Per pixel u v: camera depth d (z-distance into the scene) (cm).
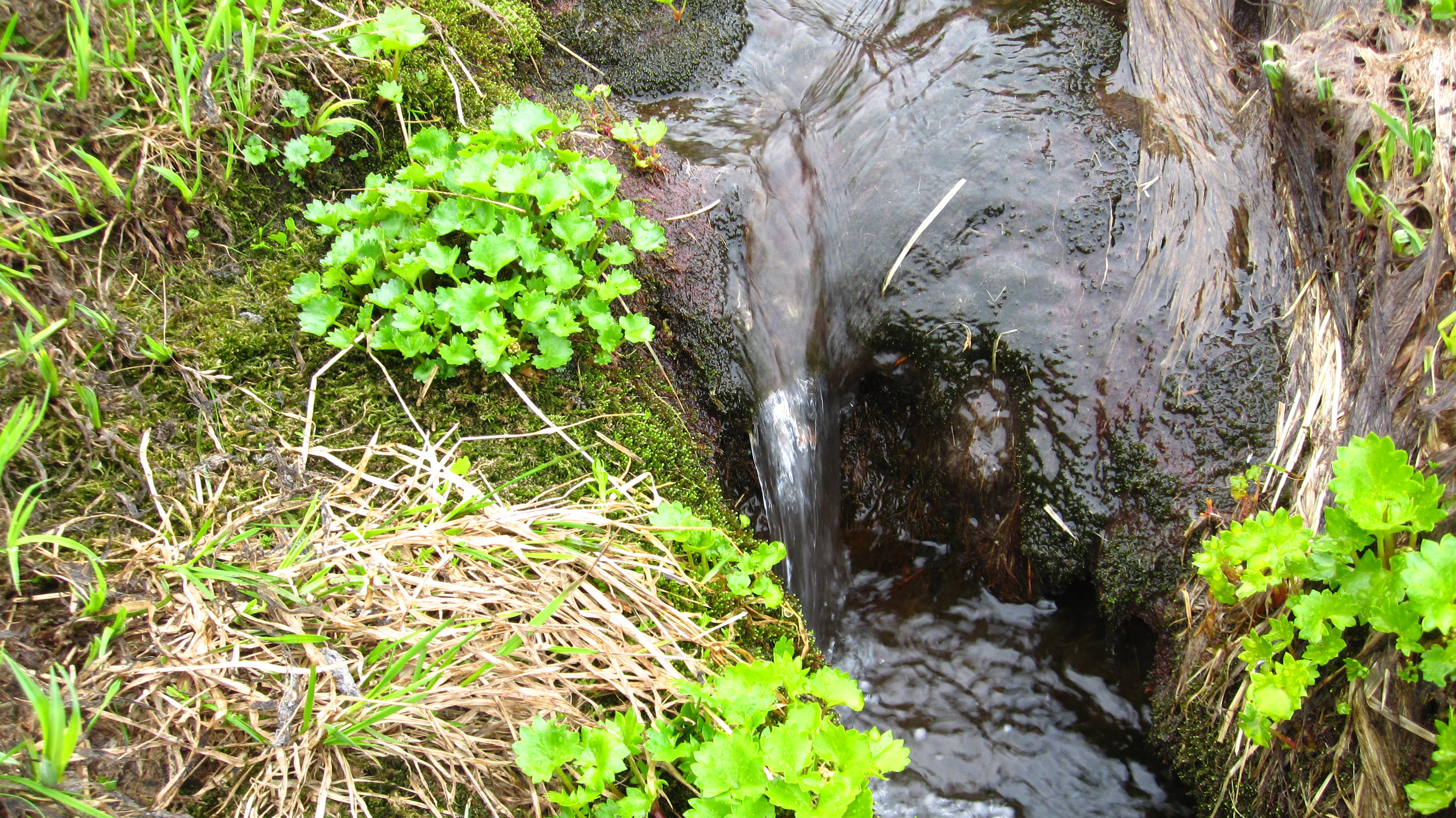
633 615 218
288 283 245
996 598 297
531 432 245
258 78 254
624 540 233
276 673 181
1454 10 245
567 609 209
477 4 308
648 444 262
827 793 175
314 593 195
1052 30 317
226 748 176
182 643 181
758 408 292
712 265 292
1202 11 306
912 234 290
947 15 334
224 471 214
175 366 222
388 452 229
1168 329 259
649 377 282
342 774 182
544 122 261
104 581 180
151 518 202
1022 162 287
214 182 244
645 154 303
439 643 195
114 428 208
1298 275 252
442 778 186
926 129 303
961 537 299
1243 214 264
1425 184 224
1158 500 249
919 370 293
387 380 240
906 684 288
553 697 192
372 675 190
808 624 296
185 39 240
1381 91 245
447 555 208
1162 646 251
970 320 282
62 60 228
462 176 242
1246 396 244
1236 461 241
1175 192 271
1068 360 268
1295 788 206
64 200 221
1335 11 278
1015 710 276
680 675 210
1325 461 222
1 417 197
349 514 215
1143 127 286
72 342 211
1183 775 242
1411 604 172
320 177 264
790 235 301
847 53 332
